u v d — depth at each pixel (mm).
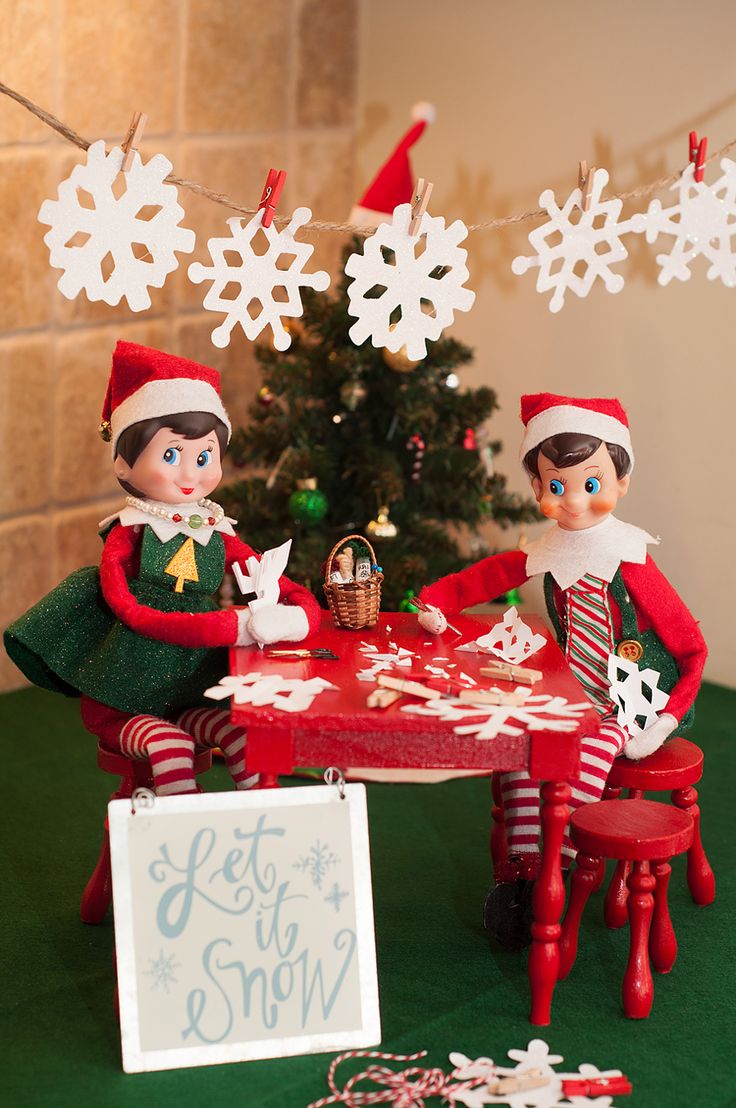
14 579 4027
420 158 4609
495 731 2199
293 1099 2168
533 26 4184
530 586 4520
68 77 3811
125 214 2225
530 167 4289
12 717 3846
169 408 2592
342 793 2285
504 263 4406
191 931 2227
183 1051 2203
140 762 2594
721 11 3738
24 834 3123
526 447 2771
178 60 4094
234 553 2789
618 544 2740
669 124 3918
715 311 3896
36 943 2664
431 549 3688
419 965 2602
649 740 2641
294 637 2566
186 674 2637
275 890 2256
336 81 4625
